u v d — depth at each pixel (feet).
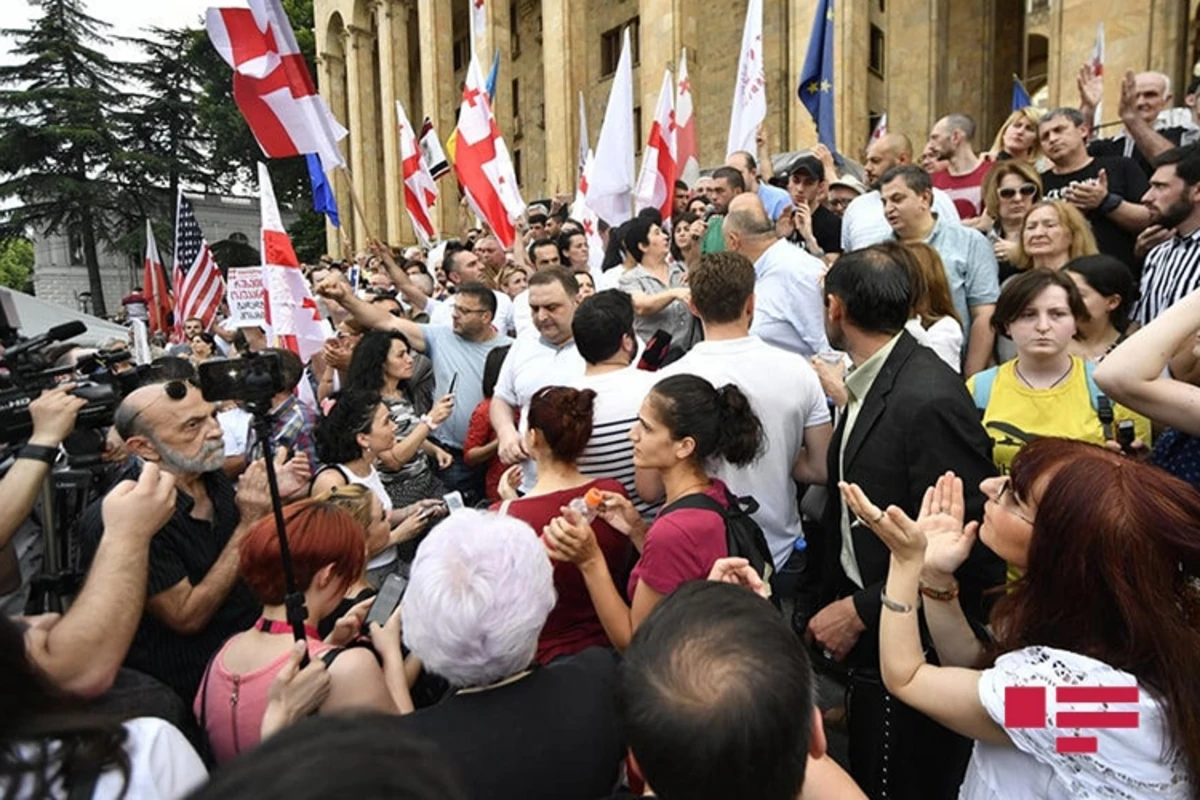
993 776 5.29
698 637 3.92
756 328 12.80
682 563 7.18
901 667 5.83
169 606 8.04
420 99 106.73
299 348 17.76
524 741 5.08
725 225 13.21
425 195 33.91
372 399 12.17
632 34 78.18
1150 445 9.33
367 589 8.98
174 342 41.63
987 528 6.23
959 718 5.31
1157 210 12.05
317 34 112.16
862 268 8.31
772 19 60.80
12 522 6.25
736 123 24.59
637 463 8.18
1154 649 4.62
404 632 5.68
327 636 7.95
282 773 2.29
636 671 3.92
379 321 15.14
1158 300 12.12
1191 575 4.80
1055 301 9.40
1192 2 38.04
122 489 5.94
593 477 9.61
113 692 5.41
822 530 10.76
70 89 136.15
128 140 142.72
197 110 140.87
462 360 16.83
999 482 6.33
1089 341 11.03
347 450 11.91
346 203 104.68
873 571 8.32
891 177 12.69
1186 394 6.54
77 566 8.13
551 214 41.14
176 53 150.20
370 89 103.81
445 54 84.38
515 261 26.71
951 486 6.99
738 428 8.03
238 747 6.31
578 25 63.67
